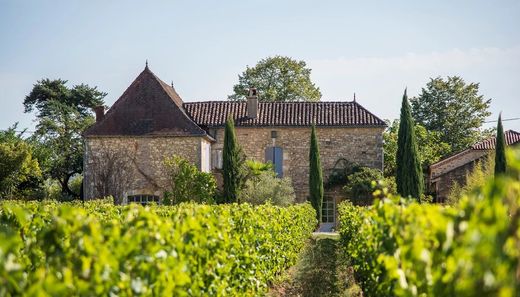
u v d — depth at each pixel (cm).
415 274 542
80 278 524
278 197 3612
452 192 3353
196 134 3675
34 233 791
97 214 1255
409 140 3572
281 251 1770
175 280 655
